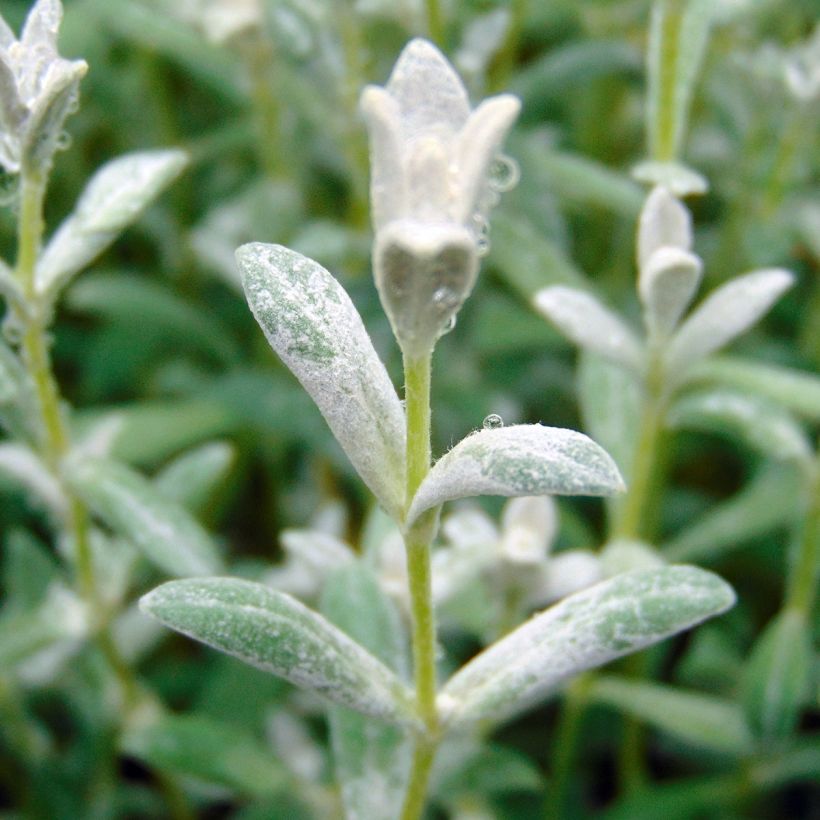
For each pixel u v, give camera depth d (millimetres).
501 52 231
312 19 208
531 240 190
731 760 202
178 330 234
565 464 107
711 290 235
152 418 207
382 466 118
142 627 181
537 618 127
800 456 171
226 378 222
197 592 119
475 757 163
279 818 179
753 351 230
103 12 221
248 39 209
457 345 233
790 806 207
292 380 224
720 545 187
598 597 125
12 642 167
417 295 109
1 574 222
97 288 227
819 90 206
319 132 245
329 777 184
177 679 205
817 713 209
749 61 225
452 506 206
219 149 248
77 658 180
